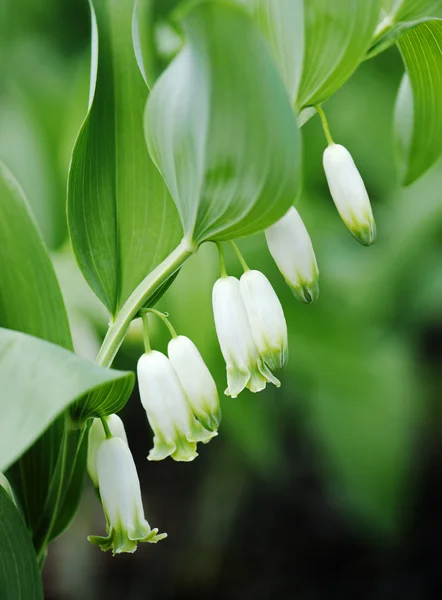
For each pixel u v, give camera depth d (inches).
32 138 24.1
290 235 13.2
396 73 27.4
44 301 13.4
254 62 11.6
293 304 23.8
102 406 12.9
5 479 13.9
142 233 13.5
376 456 24.5
